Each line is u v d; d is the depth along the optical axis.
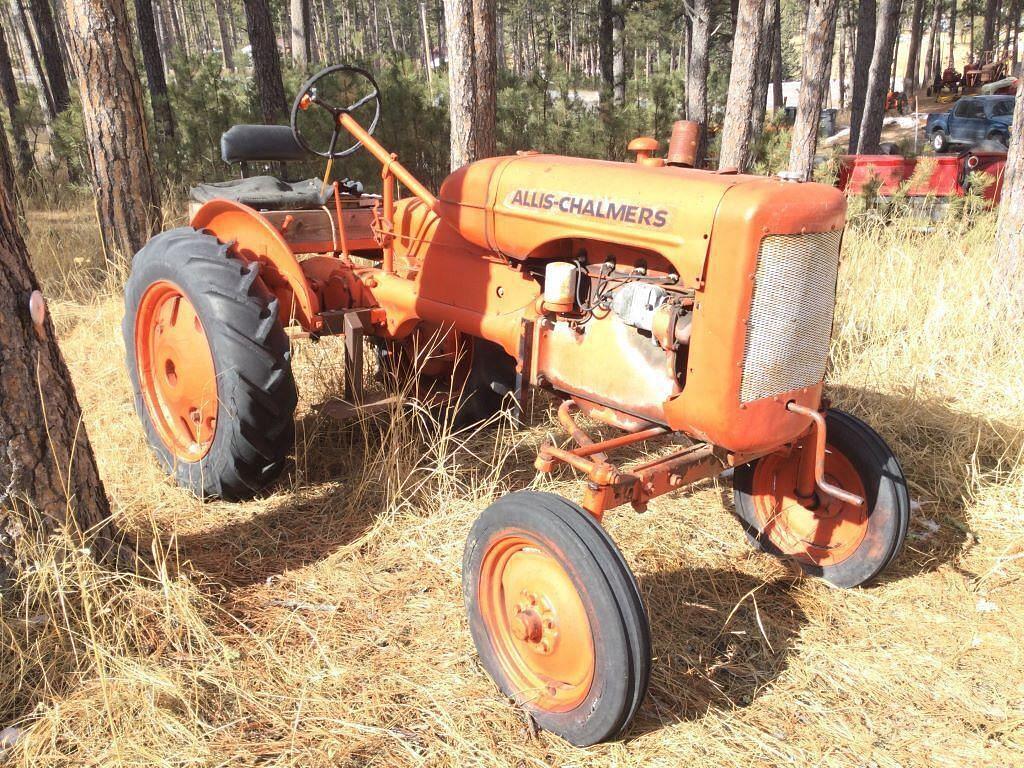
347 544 3.14
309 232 3.81
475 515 3.31
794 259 2.29
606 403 2.70
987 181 7.72
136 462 3.64
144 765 2.05
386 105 10.03
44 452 2.44
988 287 5.21
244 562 3.00
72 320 5.68
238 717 2.25
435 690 2.40
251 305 3.15
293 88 11.54
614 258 2.63
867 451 2.90
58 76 13.69
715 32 22.09
